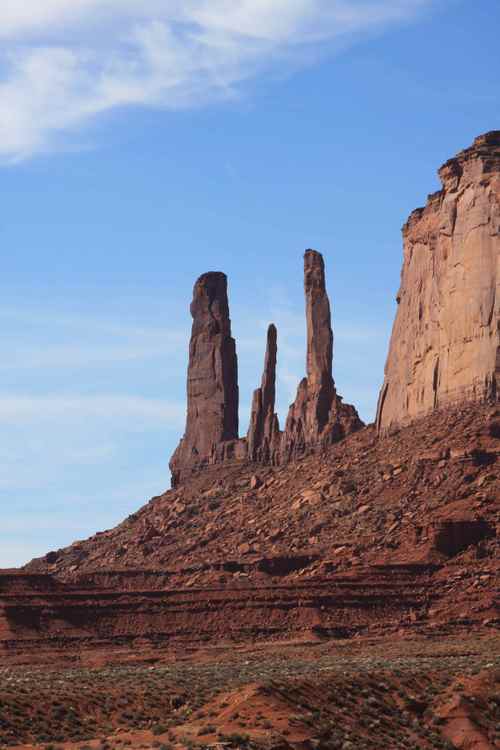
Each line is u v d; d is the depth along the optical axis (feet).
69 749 490.90
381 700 557.33
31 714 530.27
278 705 529.04
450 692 567.59
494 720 554.46
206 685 576.20
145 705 547.90
